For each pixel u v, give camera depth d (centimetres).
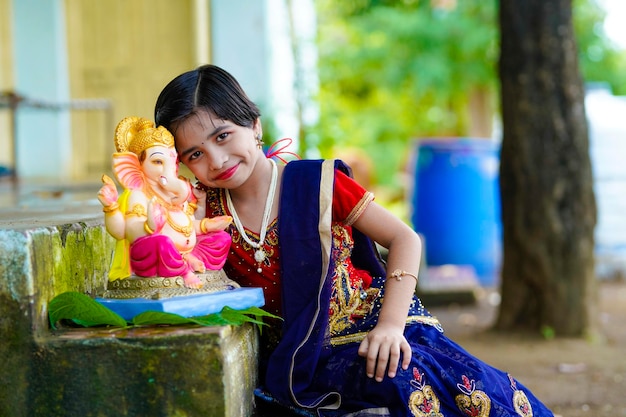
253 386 193
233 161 191
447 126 1250
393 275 201
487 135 1058
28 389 160
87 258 196
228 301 175
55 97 826
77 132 846
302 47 843
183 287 170
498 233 771
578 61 498
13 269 160
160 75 846
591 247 499
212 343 155
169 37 845
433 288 690
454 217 739
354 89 1266
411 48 1055
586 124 498
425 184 739
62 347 158
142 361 156
